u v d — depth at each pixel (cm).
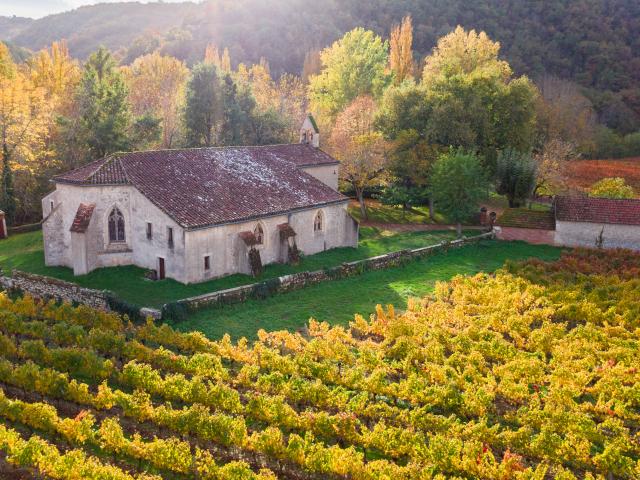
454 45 9250
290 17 16050
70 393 2641
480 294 4234
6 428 2523
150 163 4869
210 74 8262
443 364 3184
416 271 5200
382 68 10144
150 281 4428
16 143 6700
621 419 2752
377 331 3656
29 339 3500
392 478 2144
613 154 11200
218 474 2139
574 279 4819
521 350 3475
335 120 9119
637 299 4234
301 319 3934
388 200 7244
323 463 2225
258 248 4891
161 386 2742
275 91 10362
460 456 2366
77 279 4494
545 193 8300
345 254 5622
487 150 7556
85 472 2103
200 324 3744
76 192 4644
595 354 3328
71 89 8381
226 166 5278
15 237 6119
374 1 16075
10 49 16300
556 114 9869
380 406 2652
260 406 2589
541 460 2444
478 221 7244
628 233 6022
